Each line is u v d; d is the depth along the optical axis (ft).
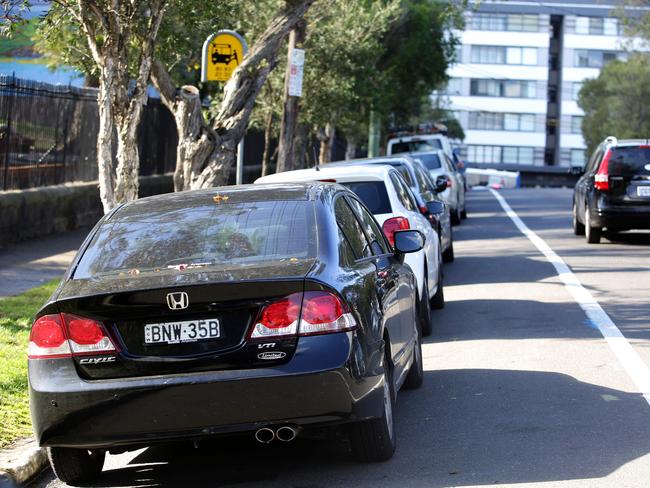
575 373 71.41
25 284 107.96
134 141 88.53
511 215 238.48
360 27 206.69
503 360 76.89
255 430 45.70
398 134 301.84
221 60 118.42
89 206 166.71
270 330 45.39
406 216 87.15
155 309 45.44
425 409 63.41
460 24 334.24
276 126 208.64
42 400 46.09
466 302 106.93
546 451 53.21
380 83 233.55
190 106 111.86
